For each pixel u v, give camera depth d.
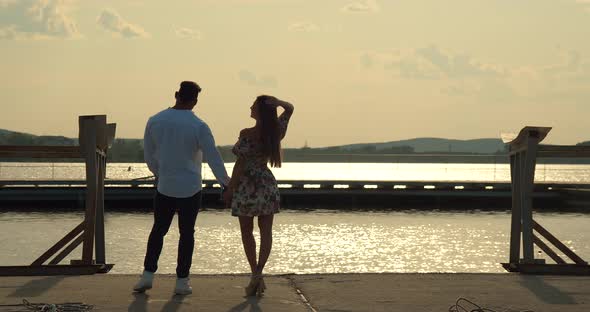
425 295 7.22
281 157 7.30
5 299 6.91
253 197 7.15
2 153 8.82
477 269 24.92
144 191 50.41
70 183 51.41
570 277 8.34
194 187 7.29
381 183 54.44
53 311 6.23
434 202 53.59
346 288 7.56
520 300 7.02
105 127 8.98
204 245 29.36
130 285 7.72
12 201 49.38
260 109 7.20
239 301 6.95
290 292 7.39
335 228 37.88
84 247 8.81
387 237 33.91
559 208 52.31
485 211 49.56
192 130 7.23
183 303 6.84
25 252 27.45
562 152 9.34
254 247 7.28
